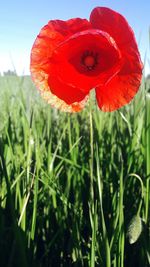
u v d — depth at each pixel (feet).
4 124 1.36
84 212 1.22
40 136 1.39
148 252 0.90
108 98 0.70
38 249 1.13
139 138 1.24
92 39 0.70
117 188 1.15
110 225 1.02
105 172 1.31
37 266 1.00
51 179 1.09
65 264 1.11
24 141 1.29
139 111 1.36
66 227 1.15
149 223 1.00
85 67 0.72
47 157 1.25
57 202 1.17
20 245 0.85
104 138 1.47
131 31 0.68
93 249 0.87
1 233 1.00
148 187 1.01
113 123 1.60
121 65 0.68
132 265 1.05
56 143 1.53
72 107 0.74
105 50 0.72
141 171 1.21
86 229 1.16
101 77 0.68
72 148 1.16
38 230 1.12
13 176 1.16
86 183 1.25
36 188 0.99
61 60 0.70
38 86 0.72
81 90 0.69
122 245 0.90
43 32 0.70
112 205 1.12
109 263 0.85
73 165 1.17
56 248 1.11
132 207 1.09
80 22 0.70
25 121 1.29
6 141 1.19
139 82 0.69
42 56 0.71
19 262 0.89
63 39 0.70
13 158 1.16
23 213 0.97
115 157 1.38
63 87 0.72
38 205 1.11
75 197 1.19
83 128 1.62
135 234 0.77
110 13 0.69
